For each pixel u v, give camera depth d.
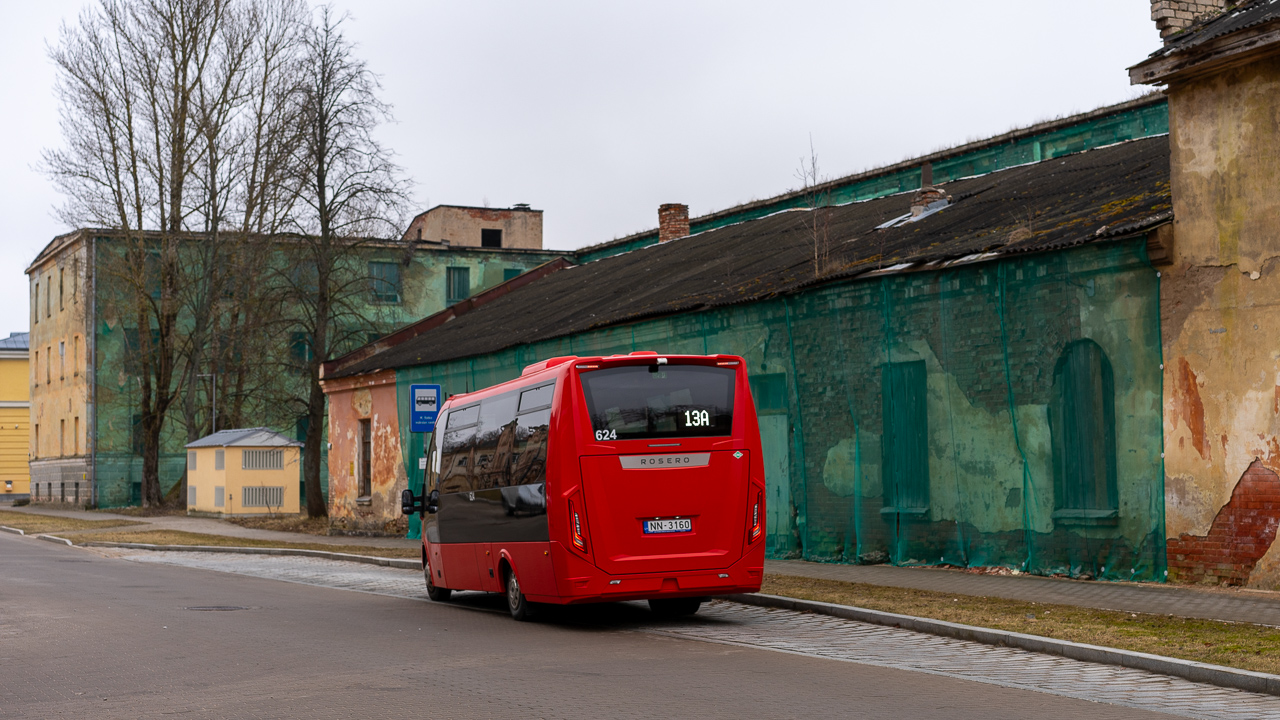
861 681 8.94
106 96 50.47
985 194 23.14
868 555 18.28
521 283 40.88
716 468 13.25
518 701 8.05
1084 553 15.30
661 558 12.95
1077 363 15.54
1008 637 10.84
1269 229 13.65
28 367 79.00
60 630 12.34
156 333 60.22
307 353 47.22
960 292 17.02
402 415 31.84
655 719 7.40
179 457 60.06
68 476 62.88
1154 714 7.66
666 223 39.53
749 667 9.68
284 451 48.25
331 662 10.01
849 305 18.72
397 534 32.03
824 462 19.16
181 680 9.03
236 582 19.81
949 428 17.14
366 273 43.69
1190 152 14.50
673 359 13.35
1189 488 14.26
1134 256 14.84
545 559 13.09
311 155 37.06
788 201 35.53
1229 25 14.04
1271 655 9.19
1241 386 13.80
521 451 14.03
